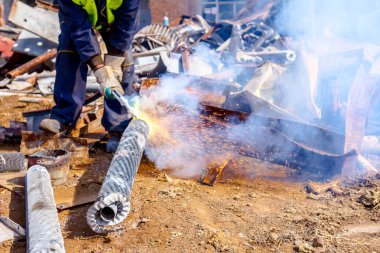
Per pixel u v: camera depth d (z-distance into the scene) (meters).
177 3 18.66
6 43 12.15
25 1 13.96
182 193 3.88
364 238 3.09
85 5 4.40
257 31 11.90
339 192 3.92
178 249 2.95
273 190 4.10
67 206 3.57
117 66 4.79
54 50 11.26
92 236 3.14
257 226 3.28
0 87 10.34
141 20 18.41
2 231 3.13
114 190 3.11
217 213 3.50
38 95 9.66
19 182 4.09
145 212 3.45
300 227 3.25
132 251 2.94
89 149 5.09
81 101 5.01
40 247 2.63
